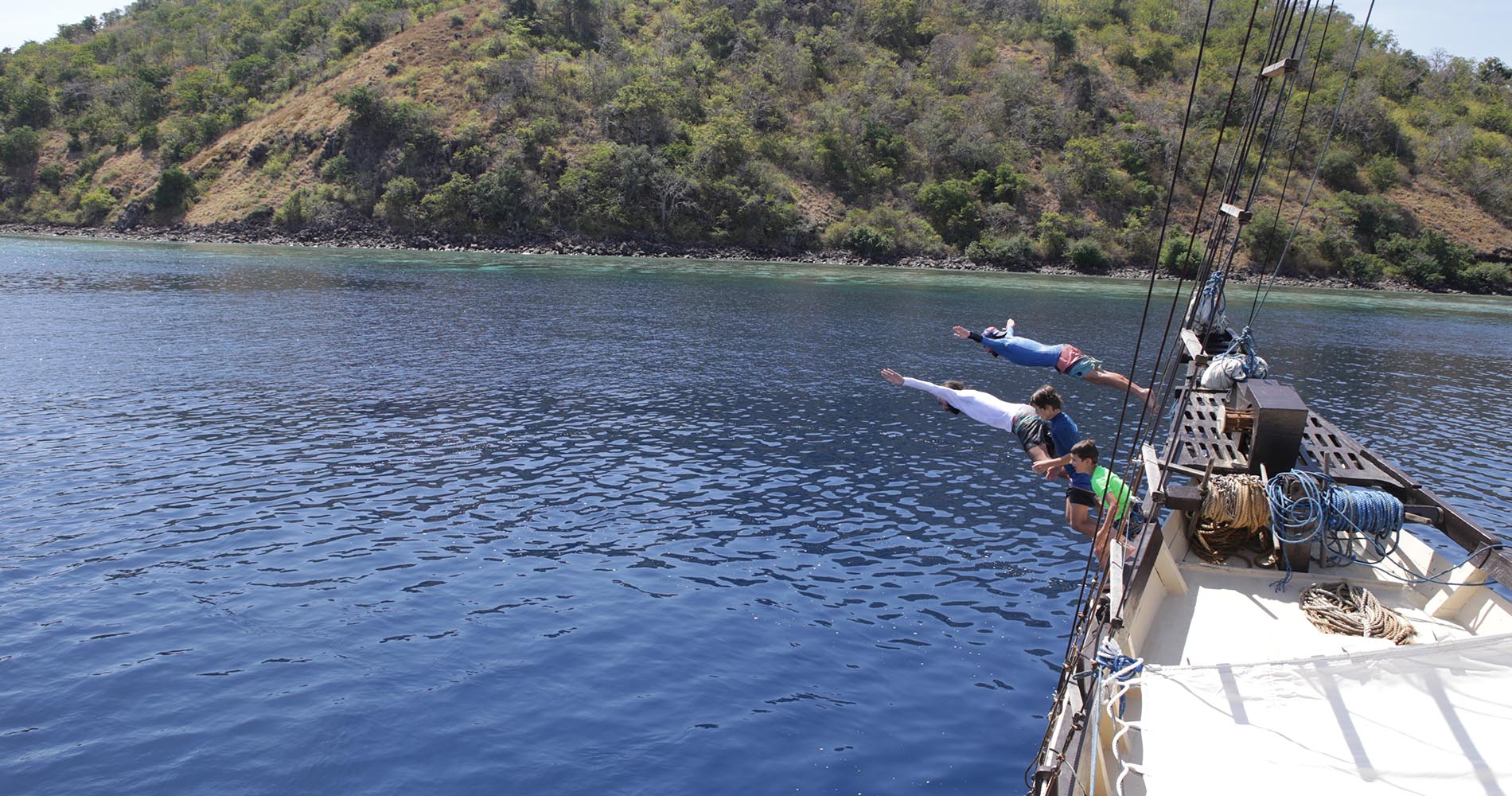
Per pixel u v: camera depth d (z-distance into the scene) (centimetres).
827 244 8300
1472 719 553
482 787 919
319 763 948
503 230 8094
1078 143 8956
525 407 2514
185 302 4334
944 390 1069
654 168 8212
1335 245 8288
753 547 1573
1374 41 11231
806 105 9362
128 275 5334
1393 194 8950
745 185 8400
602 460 2044
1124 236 8388
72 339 3281
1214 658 736
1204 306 1144
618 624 1272
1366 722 573
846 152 8875
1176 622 783
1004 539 1648
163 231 8438
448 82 8938
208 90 9806
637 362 3212
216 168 8912
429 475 1897
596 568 1461
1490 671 561
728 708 1075
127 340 3309
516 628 1251
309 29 10356
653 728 1029
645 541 1580
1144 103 9619
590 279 5991
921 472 2031
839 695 1113
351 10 10406
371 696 1073
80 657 1135
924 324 4403
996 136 9212
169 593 1320
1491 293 8131
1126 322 4756
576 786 927
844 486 1919
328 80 9319
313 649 1177
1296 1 773
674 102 8788
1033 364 1034
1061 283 6919
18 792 884
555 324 4028
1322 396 3128
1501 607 735
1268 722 593
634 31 10119
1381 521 780
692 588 1399
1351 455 875
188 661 1136
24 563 1400
